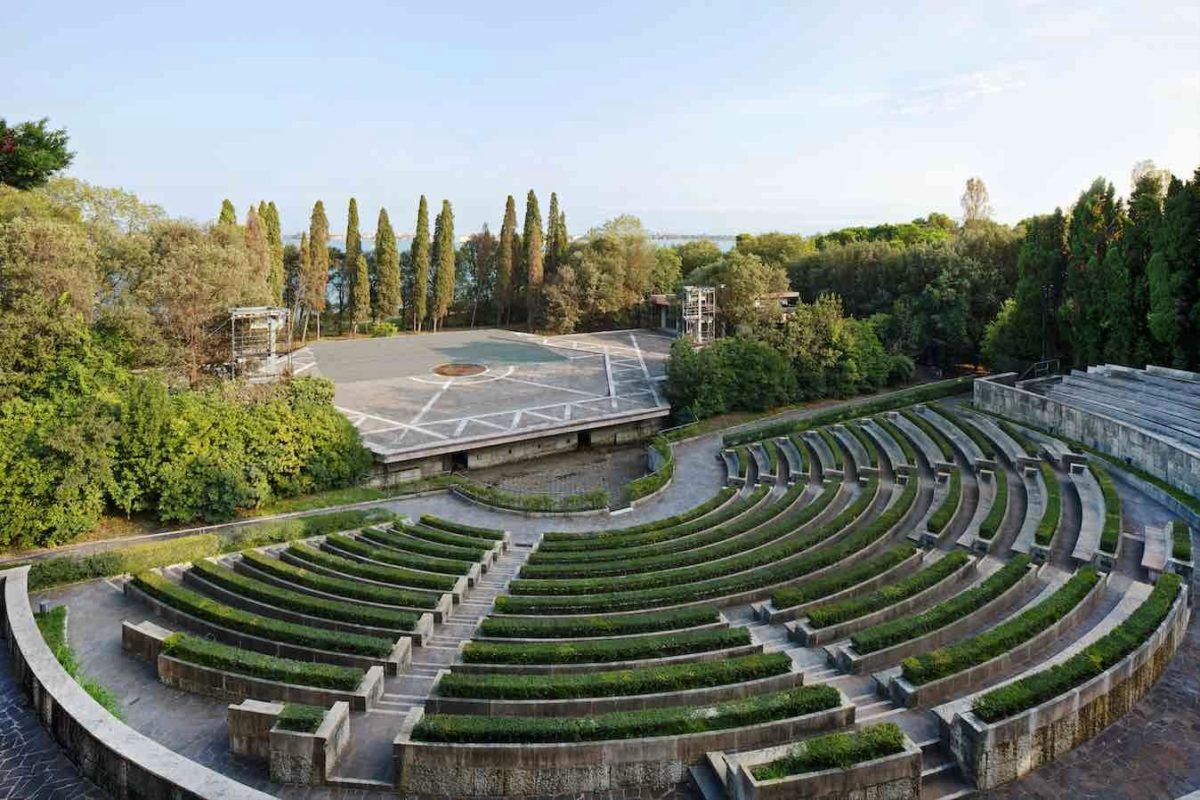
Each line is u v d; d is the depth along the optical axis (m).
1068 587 19.86
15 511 28.45
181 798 12.38
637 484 37.47
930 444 40.25
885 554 23.67
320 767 14.09
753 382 51.53
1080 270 48.44
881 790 12.77
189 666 17.64
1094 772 14.20
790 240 88.00
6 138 35.78
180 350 40.44
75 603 23.11
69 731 14.69
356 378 57.38
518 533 33.09
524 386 55.06
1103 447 36.72
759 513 30.88
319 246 83.94
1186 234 39.06
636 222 90.94
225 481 32.12
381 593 22.42
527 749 13.62
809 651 18.92
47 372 31.98
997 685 15.98
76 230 37.72
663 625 19.62
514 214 93.88
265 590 22.25
